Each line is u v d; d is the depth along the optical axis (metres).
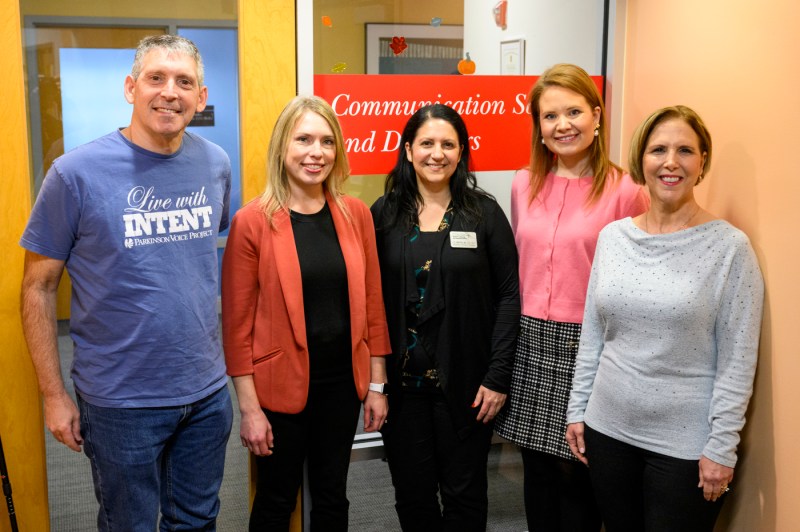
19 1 2.12
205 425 1.97
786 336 1.83
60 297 2.66
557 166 2.27
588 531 2.28
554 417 2.18
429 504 2.23
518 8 2.52
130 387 1.84
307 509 2.52
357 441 2.63
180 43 1.80
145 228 1.82
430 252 2.12
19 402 2.20
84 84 2.25
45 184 1.77
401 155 2.19
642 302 1.86
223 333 2.06
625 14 2.54
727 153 2.03
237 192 2.47
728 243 1.82
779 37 1.82
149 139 1.83
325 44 2.35
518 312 2.20
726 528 2.10
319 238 2.06
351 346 2.09
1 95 2.08
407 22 2.42
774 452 1.89
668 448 1.85
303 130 1.99
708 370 1.85
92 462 1.90
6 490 2.07
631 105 2.54
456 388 2.15
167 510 2.02
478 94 2.53
